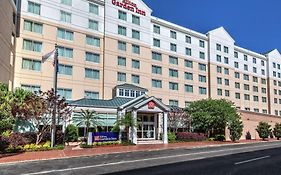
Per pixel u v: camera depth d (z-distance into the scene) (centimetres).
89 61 4956
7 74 3622
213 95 7025
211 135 4722
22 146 2467
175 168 1603
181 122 4375
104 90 5025
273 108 8956
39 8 4494
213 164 1767
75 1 4903
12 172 1512
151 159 2038
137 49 5634
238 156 2258
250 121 5812
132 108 3569
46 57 2884
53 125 2694
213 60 7175
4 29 3391
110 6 5319
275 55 9362
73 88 4703
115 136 3369
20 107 2530
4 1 3366
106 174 1427
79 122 3444
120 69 5297
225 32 7662
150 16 5975
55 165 1738
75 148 2784
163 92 6012
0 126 2362
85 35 4959
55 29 4606
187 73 6600
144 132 3962
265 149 3003
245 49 8369
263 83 8875
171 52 6319
